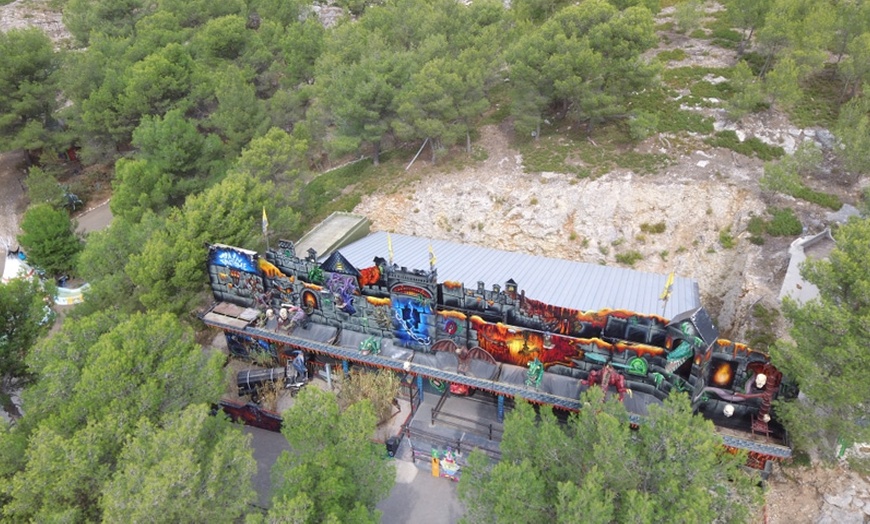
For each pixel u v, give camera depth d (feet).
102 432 84.94
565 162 177.58
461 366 117.50
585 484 70.85
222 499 81.51
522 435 83.25
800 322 89.97
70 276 191.21
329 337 130.00
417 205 184.03
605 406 82.64
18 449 87.10
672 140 174.09
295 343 130.11
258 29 301.84
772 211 145.79
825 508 94.58
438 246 156.76
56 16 366.63
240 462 83.82
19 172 261.85
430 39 212.43
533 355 114.21
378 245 159.33
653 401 105.29
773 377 98.53
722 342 100.17
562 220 165.78
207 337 156.35
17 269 189.98
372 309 125.39
